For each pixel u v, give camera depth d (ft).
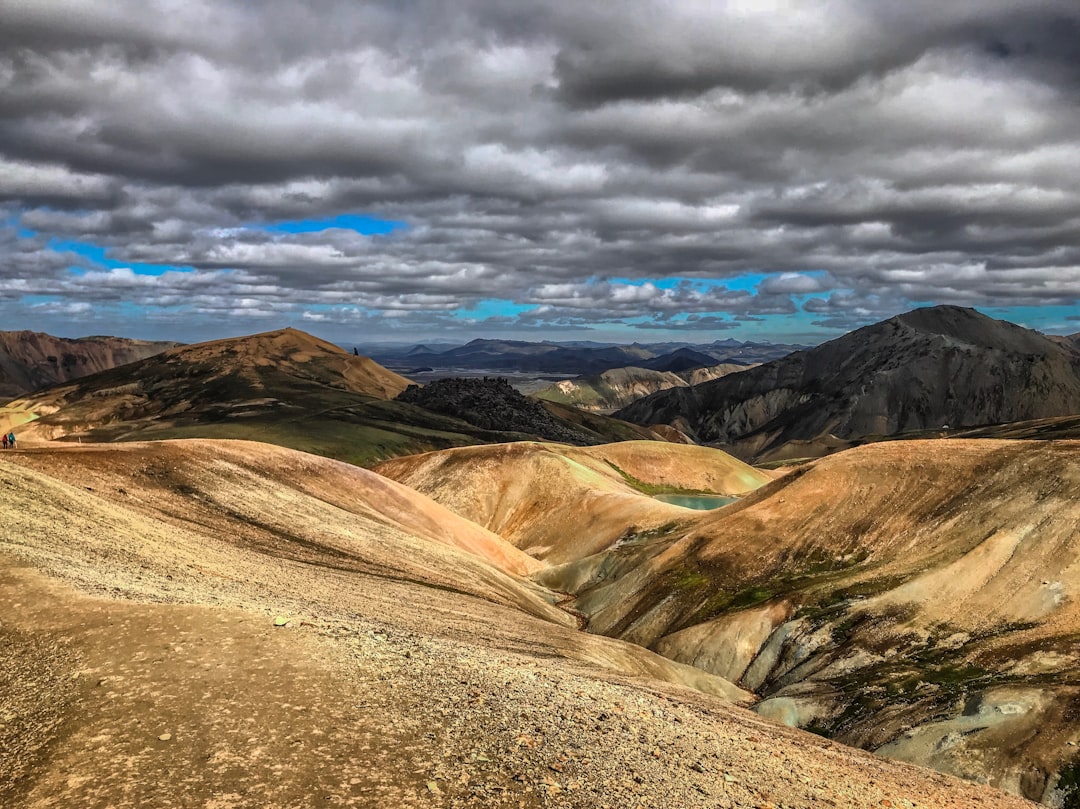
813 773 69.41
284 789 39.29
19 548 78.43
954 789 90.94
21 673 51.93
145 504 141.49
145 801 37.35
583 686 76.48
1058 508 193.77
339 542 170.09
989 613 177.58
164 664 53.72
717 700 125.08
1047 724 130.00
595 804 43.57
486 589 189.78
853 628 189.37
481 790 41.98
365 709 50.42
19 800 37.50
